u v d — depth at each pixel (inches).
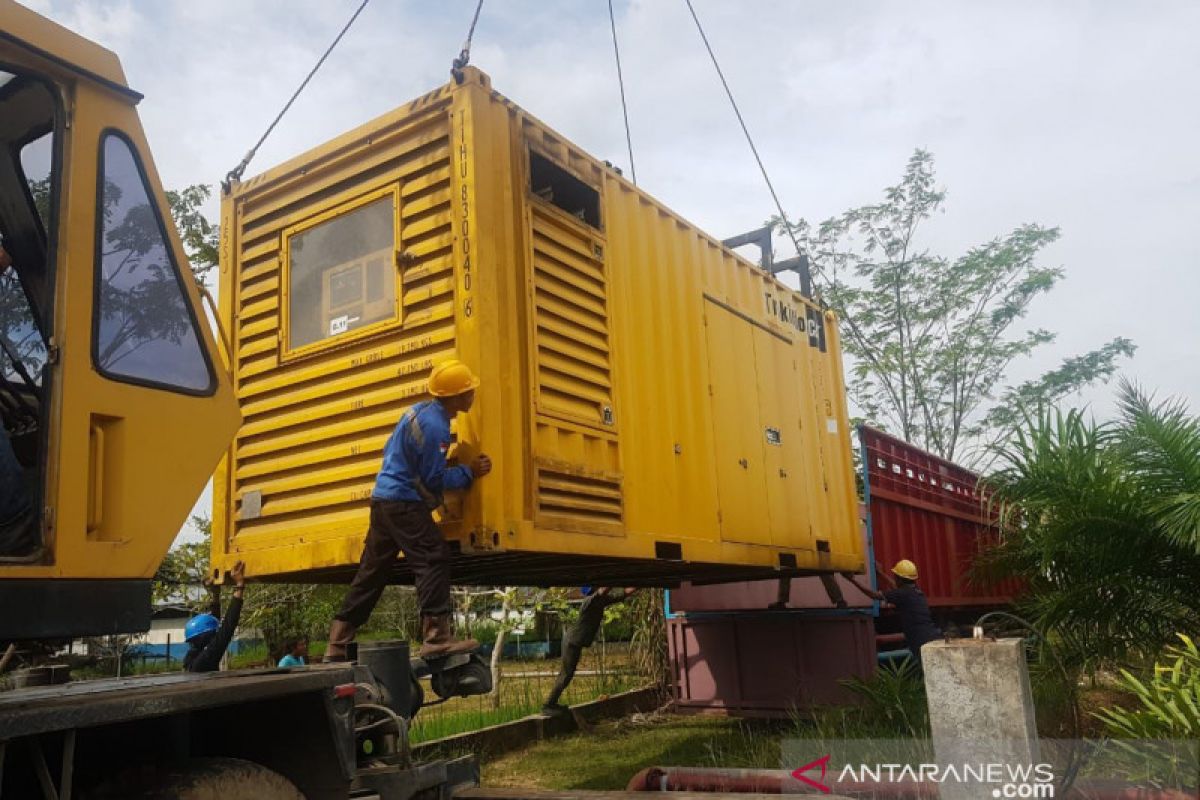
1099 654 239.9
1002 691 145.4
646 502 223.5
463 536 178.7
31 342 116.9
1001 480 269.3
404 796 139.4
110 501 112.3
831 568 313.1
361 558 189.5
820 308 349.7
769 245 369.1
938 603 406.3
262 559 210.7
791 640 356.8
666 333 246.1
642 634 451.2
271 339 219.6
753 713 357.4
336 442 202.7
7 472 104.0
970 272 753.6
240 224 232.5
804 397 321.4
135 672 542.6
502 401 184.2
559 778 275.0
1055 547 244.8
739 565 263.4
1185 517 223.3
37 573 102.0
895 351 756.0
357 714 145.3
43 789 98.2
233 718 133.8
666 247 255.9
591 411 210.4
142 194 124.2
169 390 121.2
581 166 224.4
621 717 394.9
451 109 195.0
